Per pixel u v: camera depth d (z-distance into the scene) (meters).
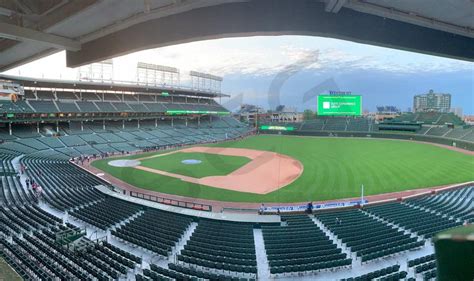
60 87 60.03
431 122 73.75
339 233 17.55
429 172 35.62
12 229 16.92
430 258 13.55
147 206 23.00
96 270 12.73
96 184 30.42
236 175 36.28
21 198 23.30
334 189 29.53
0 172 29.48
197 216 20.61
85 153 50.84
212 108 89.50
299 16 6.44
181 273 13.29
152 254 15.37
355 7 5.70
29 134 51.78
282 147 59.88
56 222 18.80
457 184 30.25
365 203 24.62
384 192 28.33
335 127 82.31
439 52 6.77
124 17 7.51
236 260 14.06
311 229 18.47
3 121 47.38
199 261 13.87
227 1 6.45
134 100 72.75
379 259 14.17
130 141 61.28
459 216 19.91
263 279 12.78
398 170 36.94
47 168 35.78
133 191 29.86
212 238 17.17
